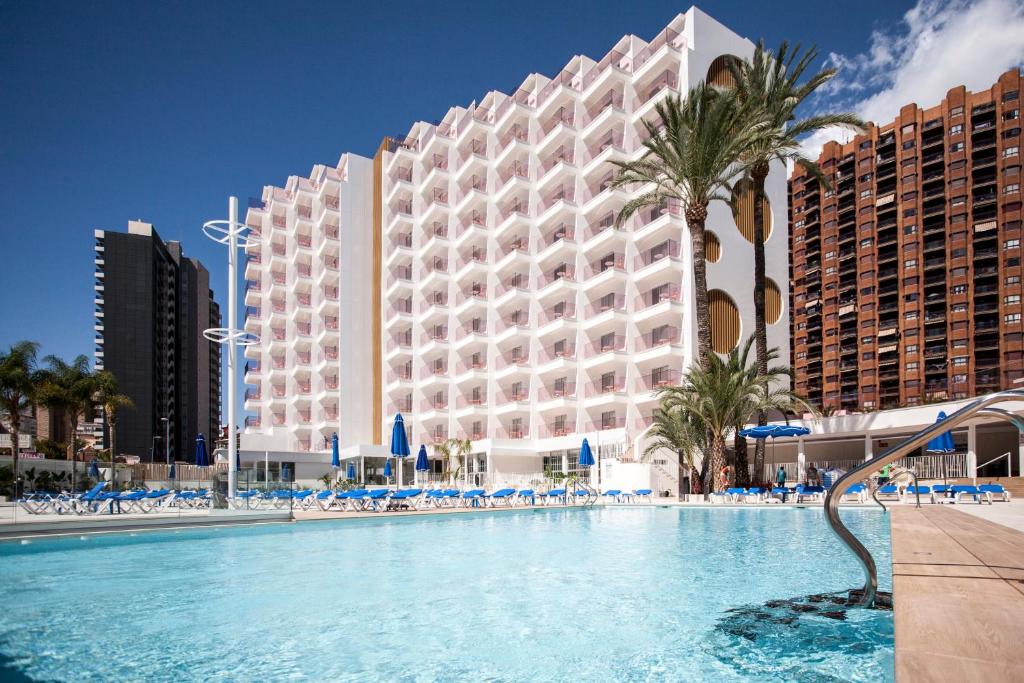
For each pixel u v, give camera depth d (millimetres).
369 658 5211
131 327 139375
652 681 4461
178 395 163375
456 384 53375
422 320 57688
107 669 5027
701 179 28094
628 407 41062
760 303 30734
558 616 6559
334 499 23906
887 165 89062
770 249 45156
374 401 63062
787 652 4984
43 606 7402
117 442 133875
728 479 27891
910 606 3053
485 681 4586
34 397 44500
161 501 23812
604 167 45406
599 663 4910
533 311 48438
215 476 19500
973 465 26438
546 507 24656
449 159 58844
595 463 32094
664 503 26078
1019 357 75375
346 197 66438
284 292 75812
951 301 81062
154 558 11680
